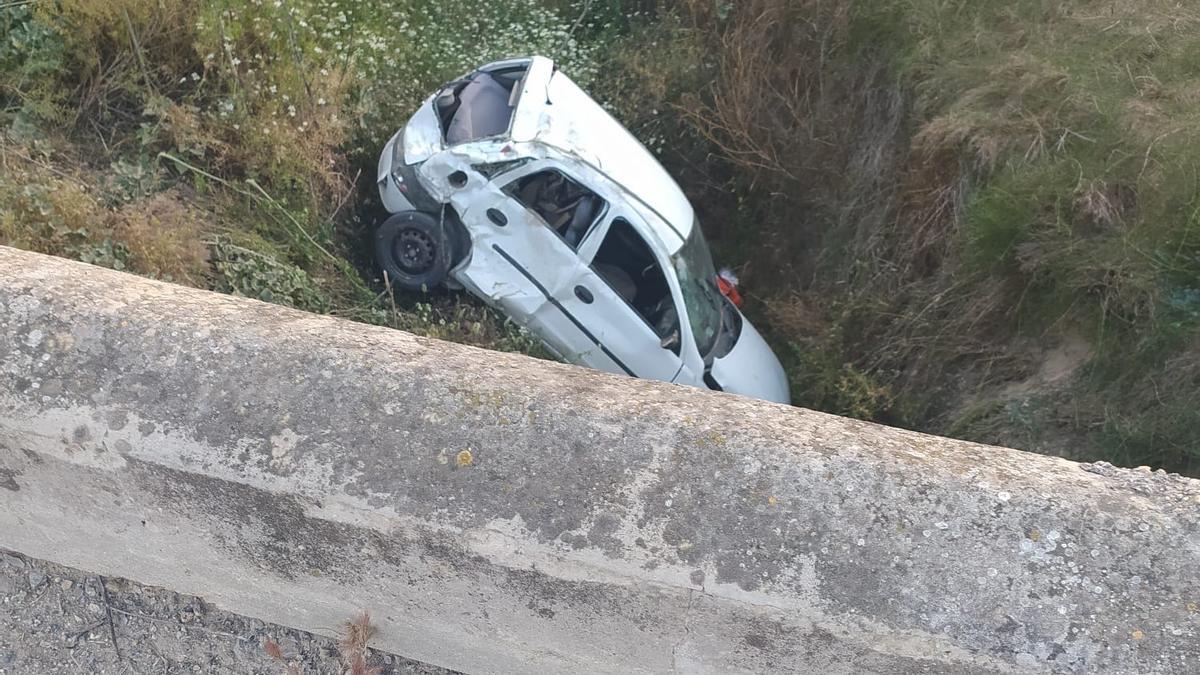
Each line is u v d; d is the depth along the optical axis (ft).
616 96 21.47
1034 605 5.33
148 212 12.50
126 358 6.10
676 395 6.31
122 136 14.24
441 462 5.79
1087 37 17.30
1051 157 16.10
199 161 14.73
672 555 5.55
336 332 6.42
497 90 16.66
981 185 17.06
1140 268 14.23
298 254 14.65
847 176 20.45
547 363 6.59
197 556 7.11
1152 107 15.43
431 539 5.82
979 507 5.59
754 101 21.31
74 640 7.99
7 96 13.42
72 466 6.29
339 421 5.89
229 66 15.47
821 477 5.67
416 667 8.04
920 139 17.89
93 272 6.79
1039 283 16.10
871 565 5.45
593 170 15.69
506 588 6.14
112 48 14.62
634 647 6.35
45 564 8.18
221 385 6.00
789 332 20.59
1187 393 13.53
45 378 6.05
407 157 15.70
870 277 19.30
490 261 16.06
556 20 21.63
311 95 16.33
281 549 6.59
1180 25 16.71
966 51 18.40
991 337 17.17
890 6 19.24
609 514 5.63
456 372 6.17
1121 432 13.89
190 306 6.52
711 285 17.66
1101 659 5.20
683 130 22.12
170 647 8.06
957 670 5.38
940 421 17.22
